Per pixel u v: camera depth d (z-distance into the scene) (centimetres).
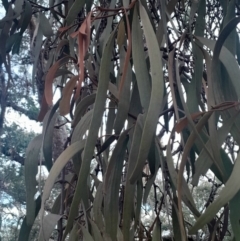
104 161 70
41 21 80
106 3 84
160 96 42
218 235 73
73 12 63
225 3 66
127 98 58
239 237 45
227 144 91
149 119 41
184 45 83
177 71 50
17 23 89
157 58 44
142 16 48
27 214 63
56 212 76
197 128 48
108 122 68
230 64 50
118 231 60
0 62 90
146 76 49
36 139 69
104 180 56
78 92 52
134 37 52
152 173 55
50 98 57
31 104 193
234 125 52
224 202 40
